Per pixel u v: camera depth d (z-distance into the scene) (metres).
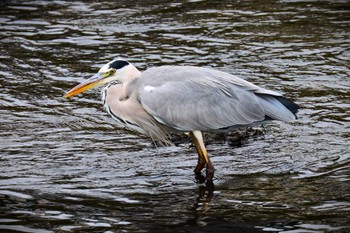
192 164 13.26
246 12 22.42
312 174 12.69
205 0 23.83
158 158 13.54
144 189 12.22
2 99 16.53
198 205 11.55
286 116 12.77
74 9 23.05
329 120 15.11
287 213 11.20
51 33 20.83
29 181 12.52
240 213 11.22
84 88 13.23
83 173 12.85
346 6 22.89
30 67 18.44
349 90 16.62
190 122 12.81
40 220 11.03
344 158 13.31
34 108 16.08
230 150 13.84
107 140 14.42
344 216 11.05
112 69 13.20
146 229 10.68
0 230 10.68
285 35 20.34
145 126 13.27
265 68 18.00
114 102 13.25
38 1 23.92
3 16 22.33
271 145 14.01
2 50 19.56
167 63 18.33
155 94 12.89
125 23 21.58
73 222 10.96
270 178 12.56
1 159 13.44
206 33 20.56
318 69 17.92
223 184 12.36
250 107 12.77
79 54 19.23
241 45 19.59
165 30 20.89
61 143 14.26
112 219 11.05
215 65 18.17
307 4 23.16
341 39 20.00
